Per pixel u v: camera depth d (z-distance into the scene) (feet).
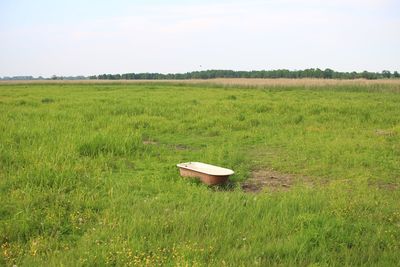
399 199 25.39
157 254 16.56
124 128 45.60
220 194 24.91
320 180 30.22
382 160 35.42
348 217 21.06
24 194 22.59
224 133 47.93
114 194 23.99
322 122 56.85
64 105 66.49
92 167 29.19
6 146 33.42
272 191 26.66
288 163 34.53
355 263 16.76
